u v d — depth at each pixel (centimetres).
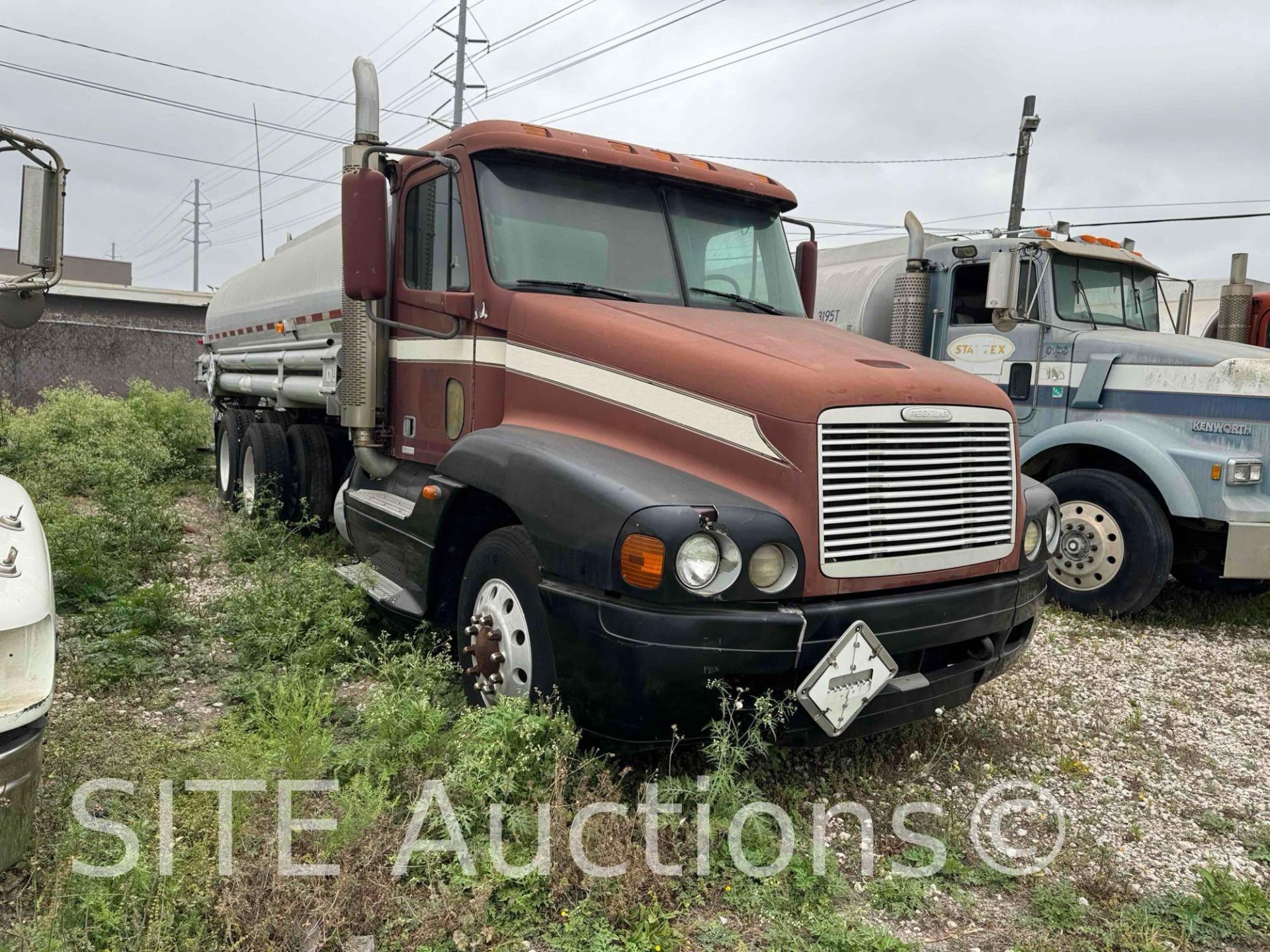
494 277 448
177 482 1114
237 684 448
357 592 520
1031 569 414
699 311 450
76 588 570
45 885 276
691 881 310
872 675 340
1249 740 492
